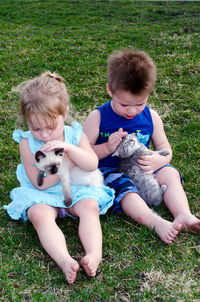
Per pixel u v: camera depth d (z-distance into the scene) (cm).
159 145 392
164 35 1032
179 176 362
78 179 335
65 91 323
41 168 308
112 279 265
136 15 1409
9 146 470
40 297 246
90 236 279
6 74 710
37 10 1565
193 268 277
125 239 308
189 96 618
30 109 291
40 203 304
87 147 342
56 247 272
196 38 974
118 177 351
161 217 339
